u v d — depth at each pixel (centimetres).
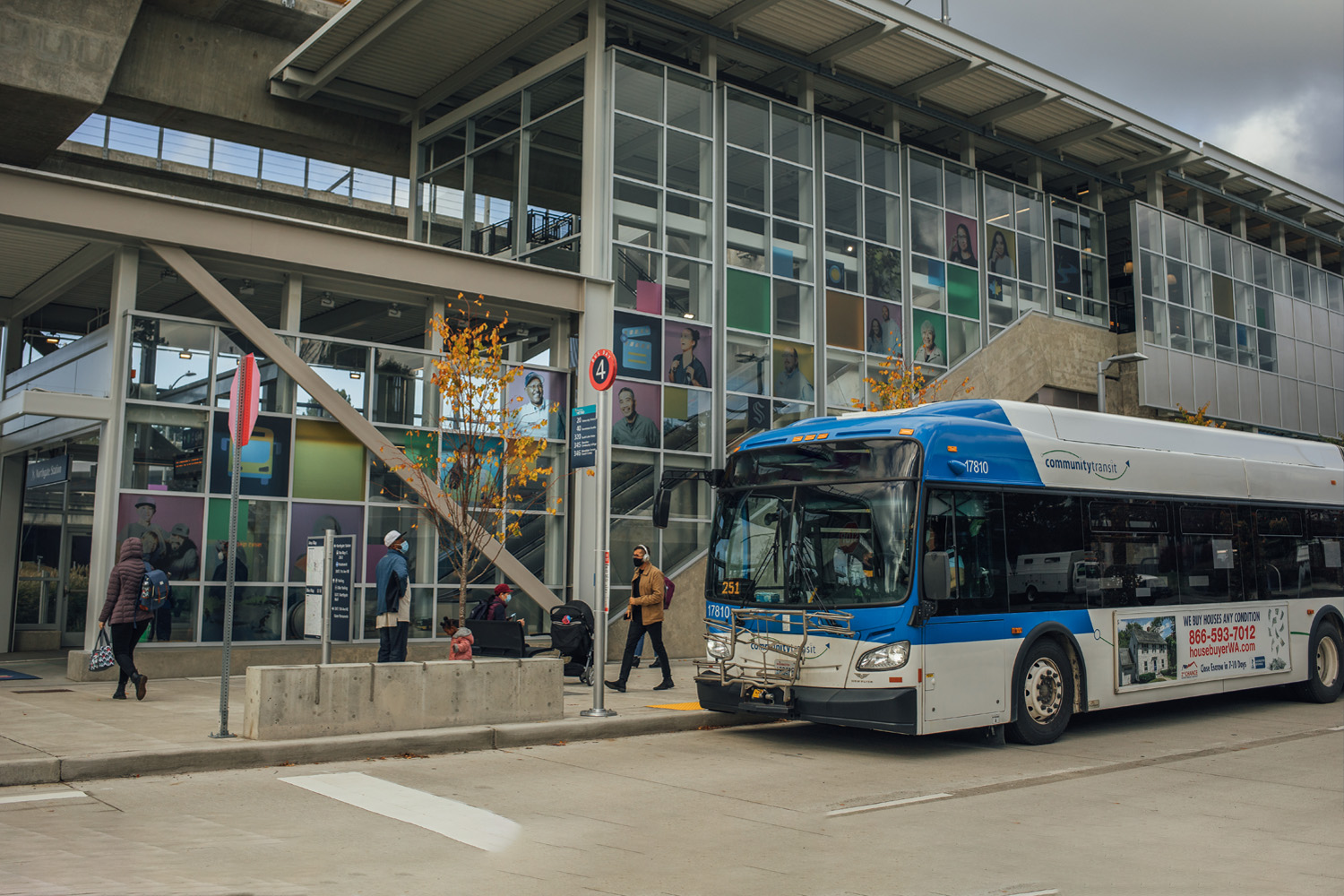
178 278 1739
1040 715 1151
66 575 1980
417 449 1773
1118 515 1274
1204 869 652
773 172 2281
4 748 888
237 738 962
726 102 2206
